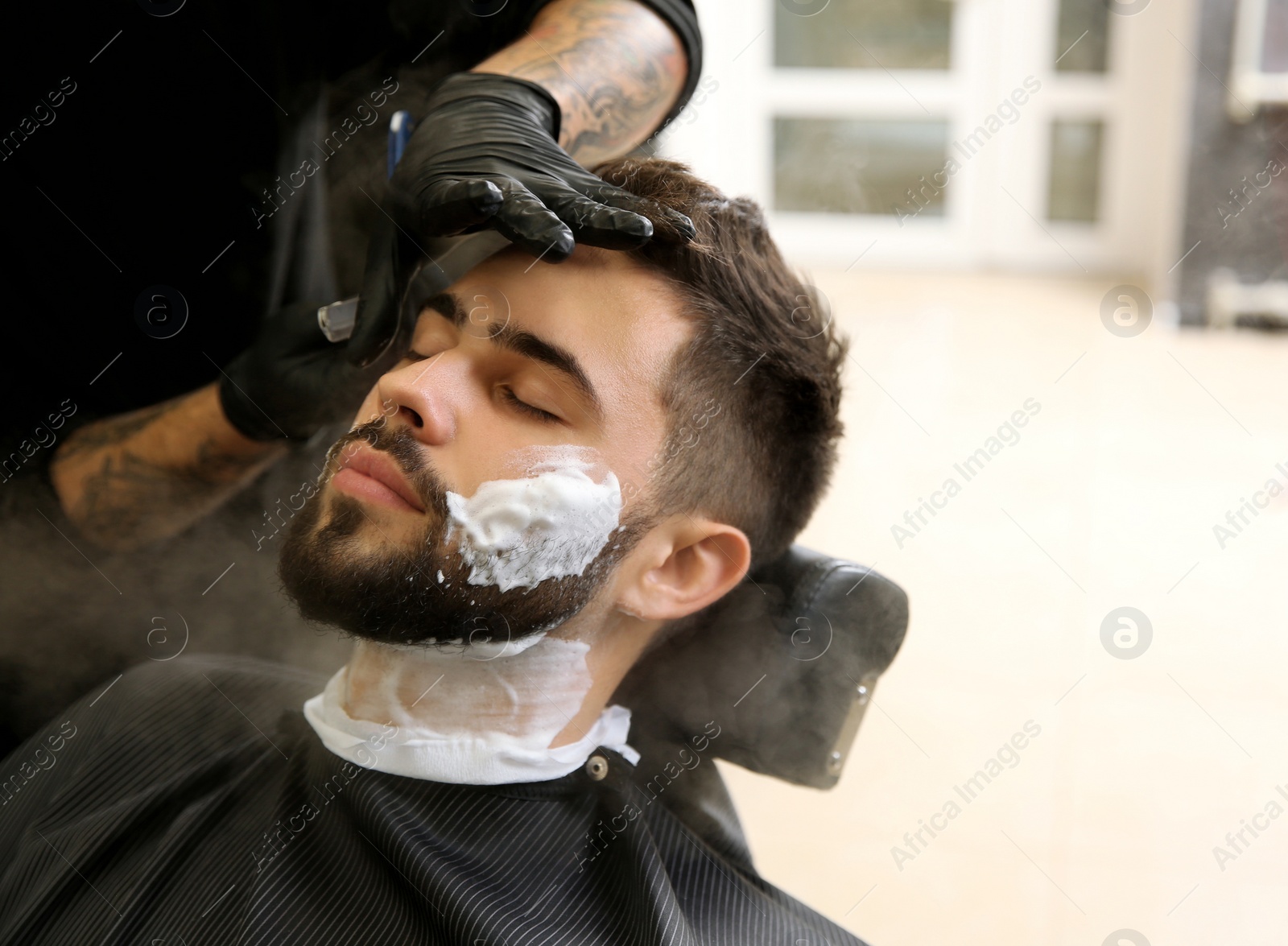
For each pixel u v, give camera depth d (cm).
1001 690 137
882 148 327
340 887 68
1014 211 327
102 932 68
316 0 88
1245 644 146
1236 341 275
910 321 272
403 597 67
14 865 74
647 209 67
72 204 85
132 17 83
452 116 72
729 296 71
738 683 82
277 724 78
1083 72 311
